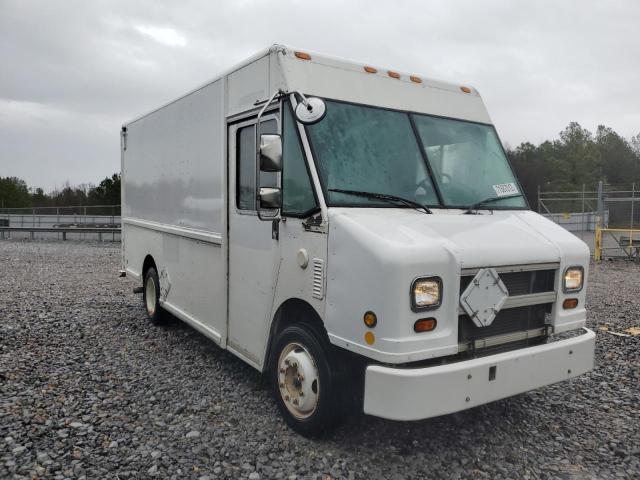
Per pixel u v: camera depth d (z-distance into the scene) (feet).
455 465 12.03
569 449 12.88
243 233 15.69
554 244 13.20
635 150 212.84
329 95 13.66
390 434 13.44
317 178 12.44
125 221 28.66
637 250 57.77
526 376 11.97
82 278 39.86
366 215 12.17
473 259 11.33
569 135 218.18
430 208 13.65
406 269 10.50
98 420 13.96
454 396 10.78
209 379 17.22
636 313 28.19
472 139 15.72
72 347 20.63
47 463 11.64
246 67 15.39
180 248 20.62
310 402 12.79
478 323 11.45
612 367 18.95
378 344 10.71
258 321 15.02
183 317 20.29
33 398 15.26
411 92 15.23
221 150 16.80
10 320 24.62
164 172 22.20
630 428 14.03
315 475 11.44
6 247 69.87
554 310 13.20
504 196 15.38
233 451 12.41
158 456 12.10
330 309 11.98
